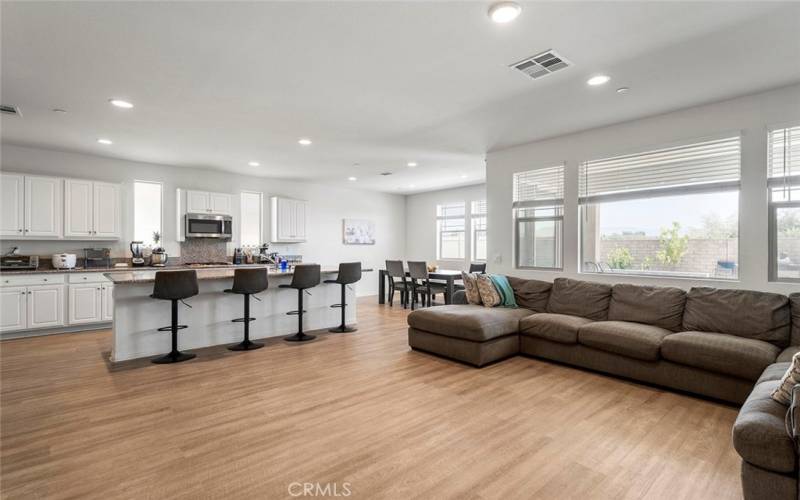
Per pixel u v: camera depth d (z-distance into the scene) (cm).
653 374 328
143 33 253
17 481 199
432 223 977
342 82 330
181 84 332
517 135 482
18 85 333
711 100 367
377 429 257
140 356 420
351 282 550
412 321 446
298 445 236
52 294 524
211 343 470
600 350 361
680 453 228
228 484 197
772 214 345
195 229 667
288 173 739
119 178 618
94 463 216
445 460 220
